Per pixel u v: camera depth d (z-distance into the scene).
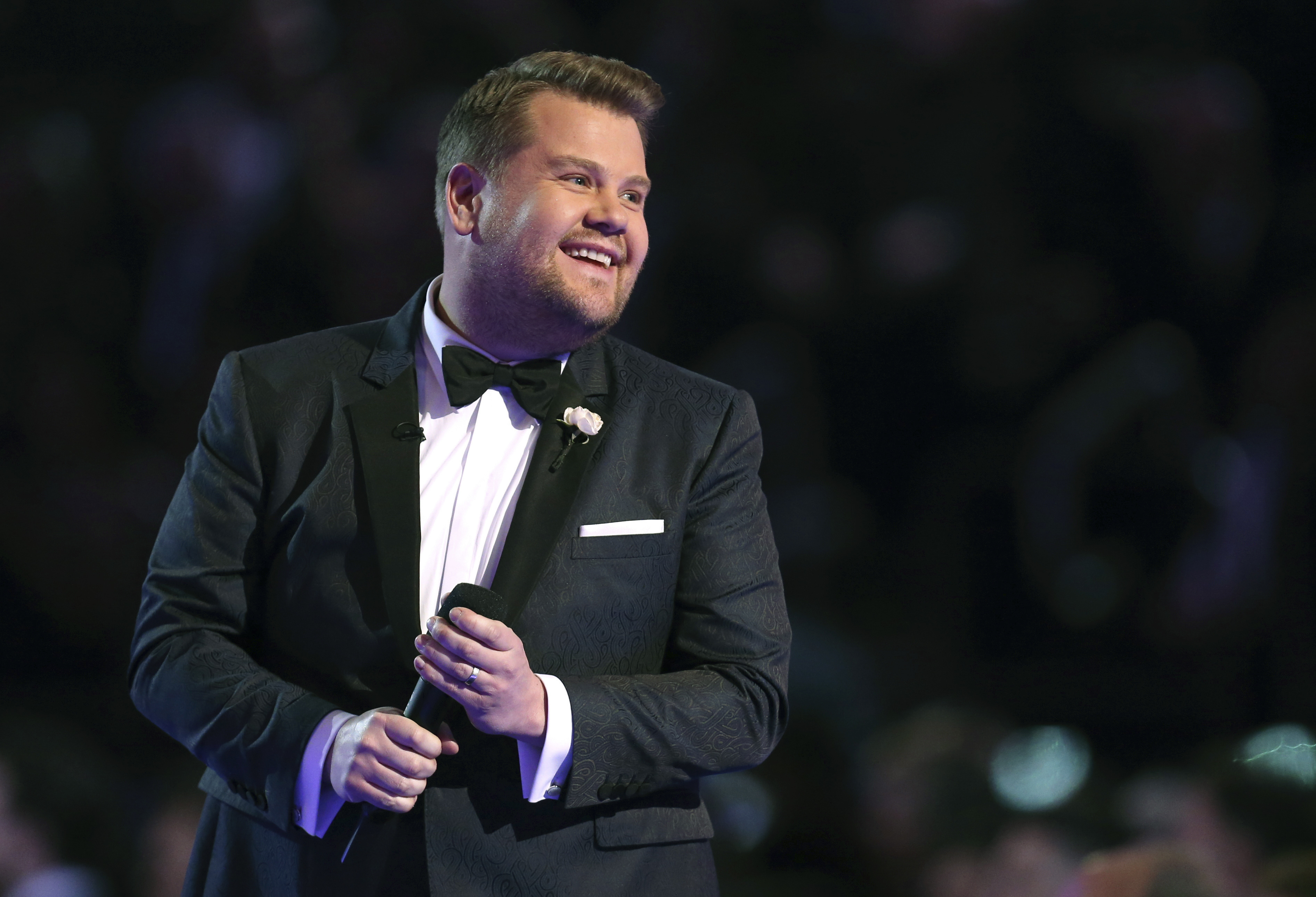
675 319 20.17
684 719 5.97
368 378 6.38
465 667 5.47
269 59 20.16
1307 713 16.52
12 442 18.83
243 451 6.24
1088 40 21.05
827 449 20.16
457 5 20.91
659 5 21.84
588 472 6.21
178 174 19.78
